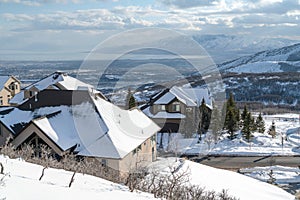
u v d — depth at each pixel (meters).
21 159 7.00
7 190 3.85
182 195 6.55
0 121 13.04
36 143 10.88
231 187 12.38
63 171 6.22
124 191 5.27
